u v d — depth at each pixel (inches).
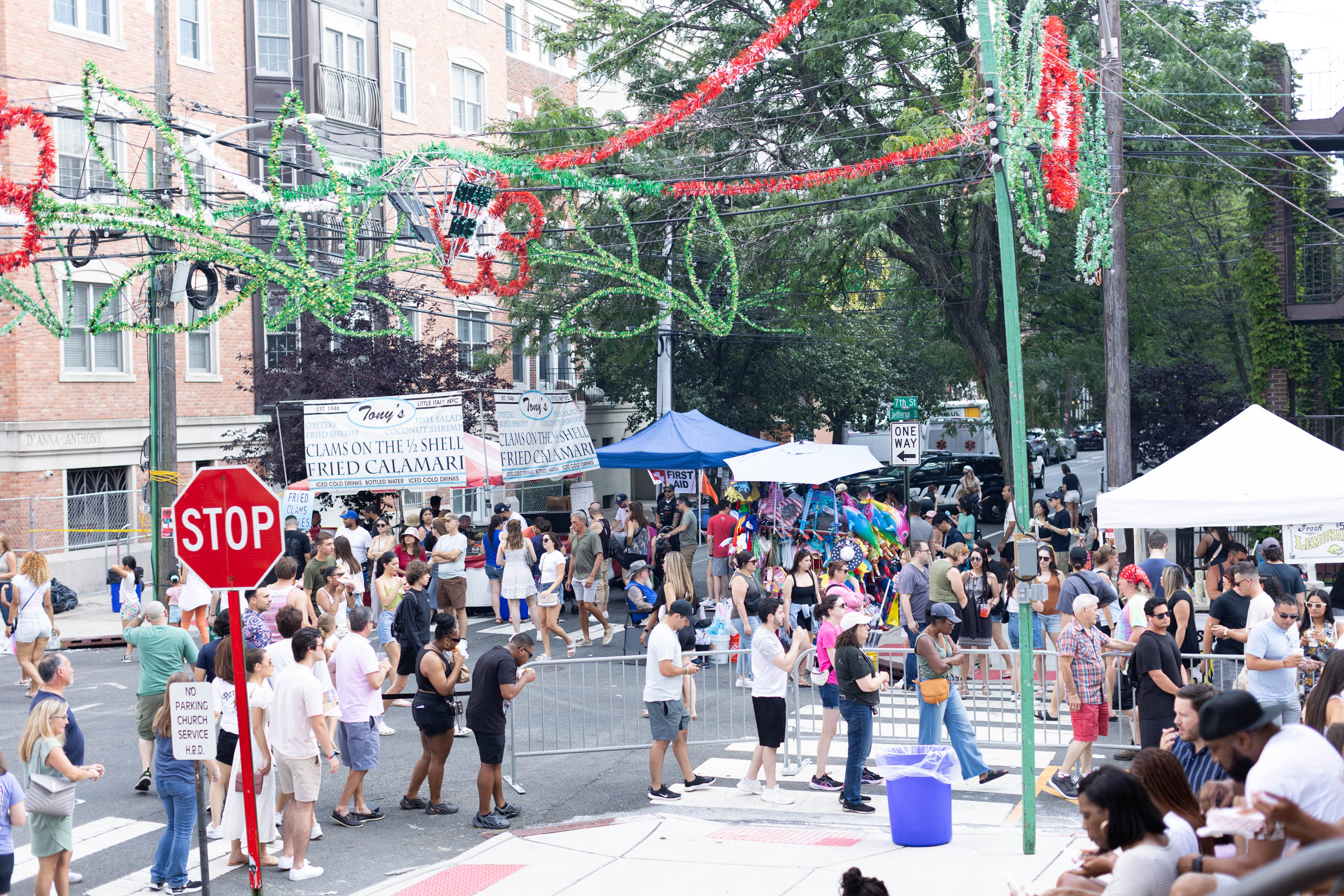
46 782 304.2
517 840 375.2
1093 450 2394.2
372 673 398.9
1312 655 424.2
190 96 1042.1
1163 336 1151.0
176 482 736.3
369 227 979.9
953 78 904.3
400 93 1258.6
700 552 1187.9
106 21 982.4
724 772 460.4
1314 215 952.9
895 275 1208.8
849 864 332.8
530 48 1504.7
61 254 821.2
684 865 339.9
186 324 671.8
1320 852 70.1
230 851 370.0
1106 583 485.4
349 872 351.3
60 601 872.9
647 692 418.6
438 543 674.2
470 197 592.7
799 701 454.6
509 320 1217.4
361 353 968.3
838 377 1282.0
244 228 867.4
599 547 711.7
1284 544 564.7
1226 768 196.5
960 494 1000.9
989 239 907.4
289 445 941.2
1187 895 160.2
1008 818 389.4
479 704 392.5
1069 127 456.1
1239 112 897.5
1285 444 483.2
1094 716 404.5
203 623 634.8
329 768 453.1
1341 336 969.5
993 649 499.5
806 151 913.5
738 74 527.5
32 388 919.0
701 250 989.2
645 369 1192.2
